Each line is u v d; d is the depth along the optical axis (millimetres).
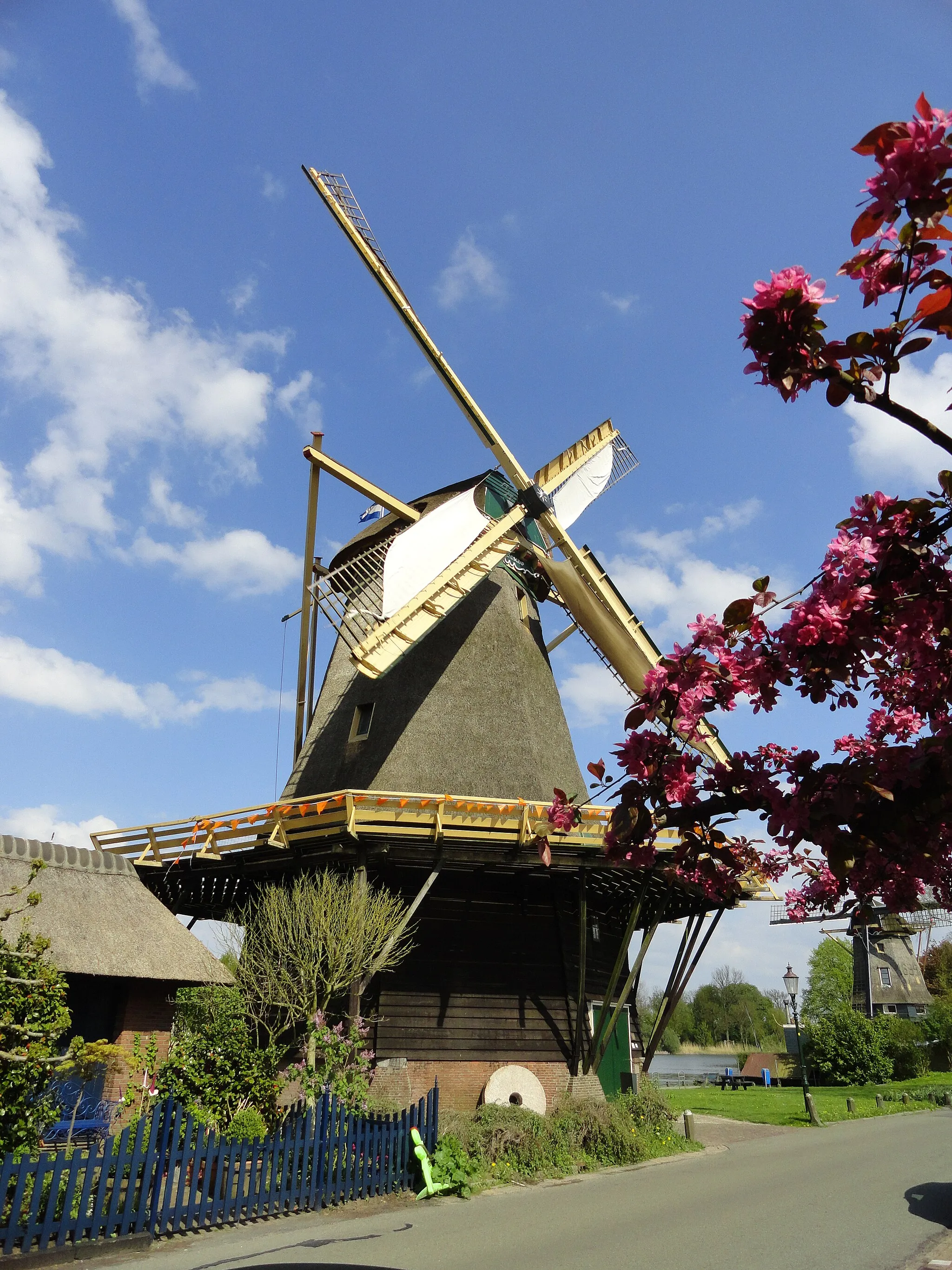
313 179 22453
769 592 3414
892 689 4504
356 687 19406
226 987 14109
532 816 14609
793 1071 38188
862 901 4625
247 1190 9805
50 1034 8945
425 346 21984
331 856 15094
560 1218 9906
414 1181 11648
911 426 3119
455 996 15602
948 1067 43031
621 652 20094
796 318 2922
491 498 22000
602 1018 15703
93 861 15961
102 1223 8344
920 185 2568
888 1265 7949
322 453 18422
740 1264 7918
